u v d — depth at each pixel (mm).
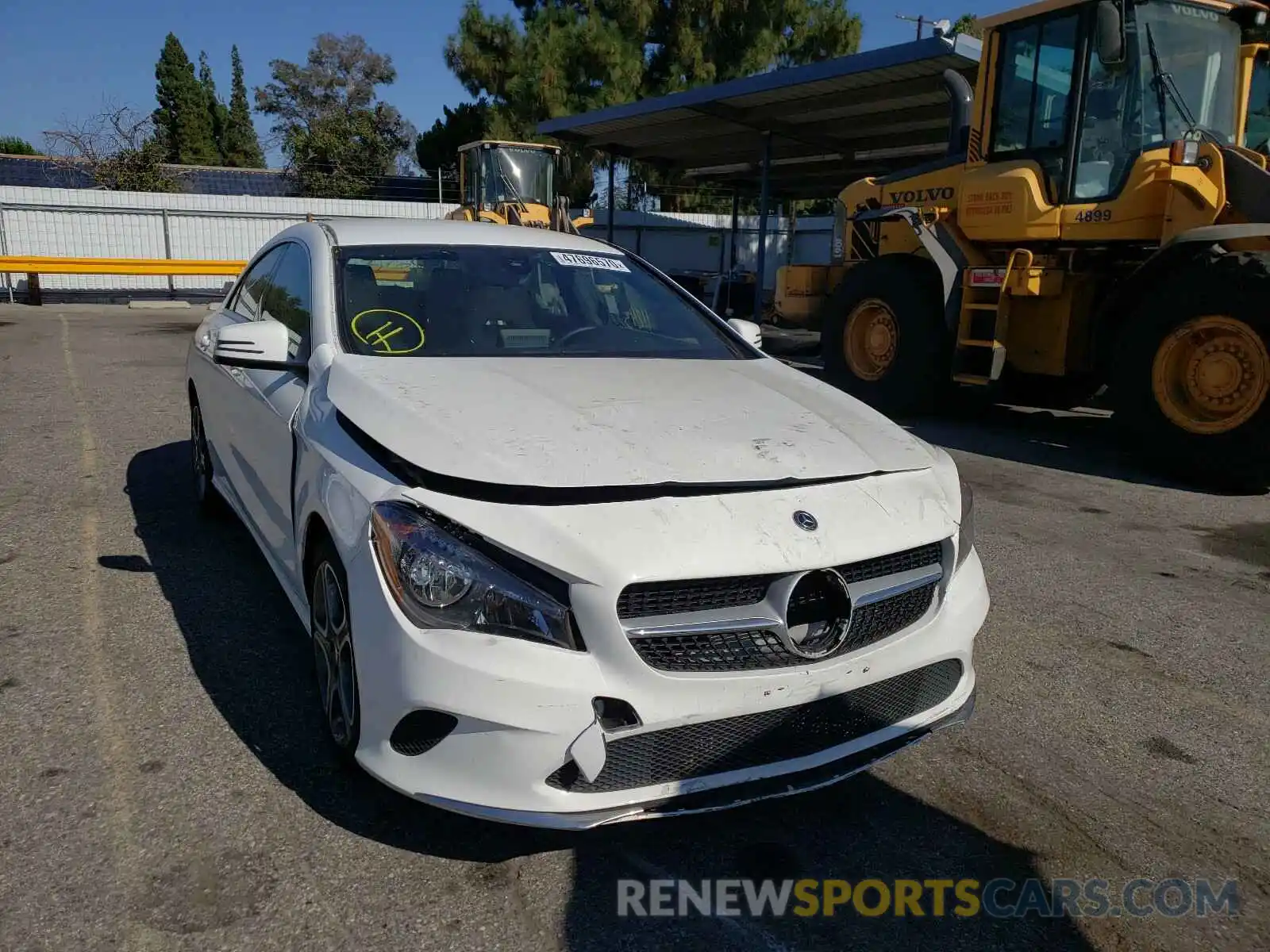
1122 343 7160
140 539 4840
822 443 2783
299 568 2973
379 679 2336
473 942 2201
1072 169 7703
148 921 2207
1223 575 4996
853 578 2479
